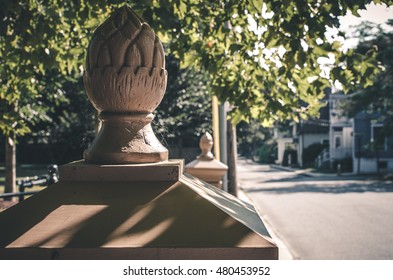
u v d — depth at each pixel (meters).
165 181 1.19
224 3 3.73
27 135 18.44
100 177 1.19
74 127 17.50
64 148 18.80
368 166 36.94
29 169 30.09
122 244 1.00
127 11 1.28
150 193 1.14
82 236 1.03
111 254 1.00
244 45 3.81
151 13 3.43
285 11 2.99
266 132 80.44
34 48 4.01
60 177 1.21
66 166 1.21
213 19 3.99
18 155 36.91
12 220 1.09
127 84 1.23
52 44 4.42
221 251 1.00
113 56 1.23
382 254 7.61
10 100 5.32
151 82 1.25
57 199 1.14
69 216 1.08
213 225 1.05
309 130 51.56
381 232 9.84
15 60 4.39
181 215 1.07
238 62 4.08
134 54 1.23
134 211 1.08
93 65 1.25
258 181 29.22
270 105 3.87
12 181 11.84
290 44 2.95
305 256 7.47
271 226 10.89
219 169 3.74
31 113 9.72
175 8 3.70
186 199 1.12
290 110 3.89
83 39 4.57
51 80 10.66
